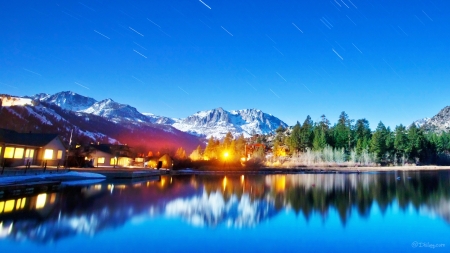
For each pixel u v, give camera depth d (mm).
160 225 15312
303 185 39781
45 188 26438
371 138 111812
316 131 113312
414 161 109062
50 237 12484
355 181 47156
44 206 18672
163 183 39812
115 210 18344
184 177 55938
